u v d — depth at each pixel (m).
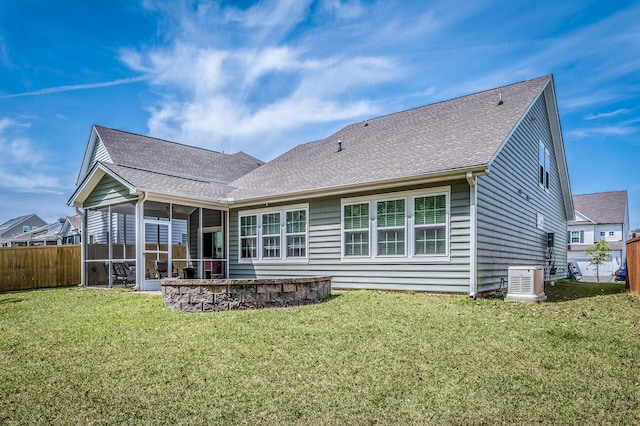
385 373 4.54
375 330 6.22
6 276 14.11
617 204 37.31
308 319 6.96
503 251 10.98
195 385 4.28
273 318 7.06
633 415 3.54
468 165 8.95
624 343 5.46
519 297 9.05
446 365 4.74
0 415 3.68
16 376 4.60
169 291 8.42
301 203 12.62
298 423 3.51
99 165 13.12
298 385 4.25
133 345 5.66
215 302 8.04
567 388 4.09
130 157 17.08
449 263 9.65
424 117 14.22
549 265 15.63
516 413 3.62
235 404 3.84
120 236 20.33
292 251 12.82
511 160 11.78
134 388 4.22
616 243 34.31
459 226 9.54
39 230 48.34
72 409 3.79
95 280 15.99
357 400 3.90
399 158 11.20
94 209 15.00
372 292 10.31
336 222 11.76
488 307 7.99
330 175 12.16
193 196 12.99
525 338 5.71
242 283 8.11
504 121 11.03
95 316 7.76
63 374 4.64
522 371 4.54
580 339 5.66
